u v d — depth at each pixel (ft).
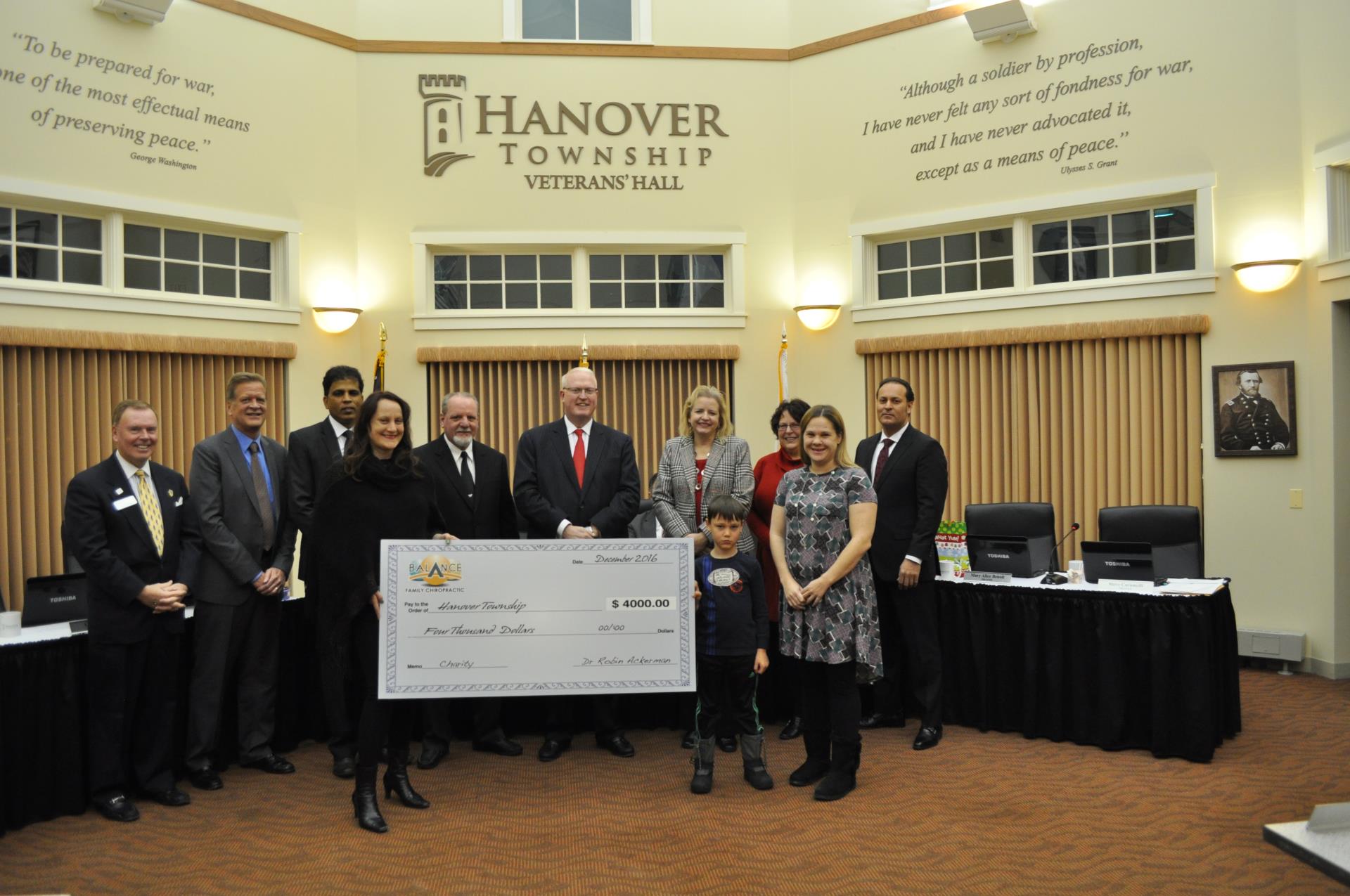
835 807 12.19
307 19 23.57
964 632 15.87
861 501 12.57
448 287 25.14
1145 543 15.70
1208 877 10.06
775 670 15.94
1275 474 20.07
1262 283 19.92
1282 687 18.57
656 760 14.25
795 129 25.27
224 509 13.52
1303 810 11.89
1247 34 20.20
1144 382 21.53
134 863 10.68
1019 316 22.85
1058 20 22.11
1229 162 20.42
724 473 14.73
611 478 14.61
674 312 25.04
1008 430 23.18
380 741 11.73
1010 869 10.32
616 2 25.29
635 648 12.53
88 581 12.03
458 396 14.17
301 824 11.82
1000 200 22.86
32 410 19.66
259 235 23.17
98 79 20.35
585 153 24.91
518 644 12.29
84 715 12.35
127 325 20.81
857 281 24.57
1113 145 21.61
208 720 13.16
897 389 15.07
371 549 11.69
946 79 23.43
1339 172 19.22
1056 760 13.99
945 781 13.16
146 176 21.07
